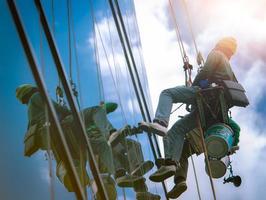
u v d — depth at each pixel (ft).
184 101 37.32
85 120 33.88
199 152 38.24
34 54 21.59
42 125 31.19
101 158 33.55
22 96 32.81
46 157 31.22
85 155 31.09
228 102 38.01
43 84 21.90
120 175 37.04
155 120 35.78
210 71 38.11
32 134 31.19
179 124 36.70
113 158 37.32
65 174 31.27
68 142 31.07
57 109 31.73
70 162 22.40
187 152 37.83
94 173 26.61
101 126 33.91
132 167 37.37
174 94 36.96
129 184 37.01
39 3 24.62
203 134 37.93
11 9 21.12
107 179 33.35
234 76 39.19
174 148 35.73
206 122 37.91
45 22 24.73
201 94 37.29
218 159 37.93
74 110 26.20
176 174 37.32
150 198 37.70
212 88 37.50
